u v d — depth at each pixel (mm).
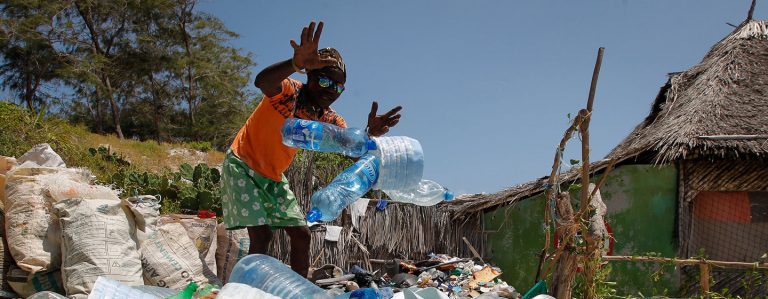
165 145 32219
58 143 15617
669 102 13273
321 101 4594
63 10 42281
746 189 11000
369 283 8078
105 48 46469
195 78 49469
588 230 5363
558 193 5832
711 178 11102
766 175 10953
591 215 5410
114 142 28656
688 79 13656
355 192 4281
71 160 15500
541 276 5984
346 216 10078
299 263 5016
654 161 11195
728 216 11195
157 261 5191
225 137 47812
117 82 47750
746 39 13258
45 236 5031
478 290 9016
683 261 6516
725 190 11070
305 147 4441
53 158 6301
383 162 4383
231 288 3453
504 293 8898
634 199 11367
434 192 4992
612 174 11492
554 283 5500
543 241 11367
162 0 45750
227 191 4828
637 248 11266
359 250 10031
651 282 11125
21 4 40250
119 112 49031
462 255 11227
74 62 41656
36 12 41188
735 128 11023
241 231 6352
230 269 6242
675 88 13430
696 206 11336
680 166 11211
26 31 39812
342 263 9812
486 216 11648
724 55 13047
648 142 11078
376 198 10930
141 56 46812
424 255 10695
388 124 4750
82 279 4680
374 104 4680
